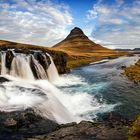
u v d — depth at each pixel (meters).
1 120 15.16
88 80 40.97
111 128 13.88
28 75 36.38
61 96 25.98
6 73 34.16
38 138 12.46
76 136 12.68
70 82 38.34
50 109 19.06
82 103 24.39
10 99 19.25
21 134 13.94
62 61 48.28
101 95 28.38
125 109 22.59
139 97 27.45
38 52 41.06
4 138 13.32
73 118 19.55
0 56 34.12
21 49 41.53
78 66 76.00
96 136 12.66
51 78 41.19
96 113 21.14
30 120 15.90
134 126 11.51
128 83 37.25
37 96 20.95
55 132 13.32
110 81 39.41
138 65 59.91
